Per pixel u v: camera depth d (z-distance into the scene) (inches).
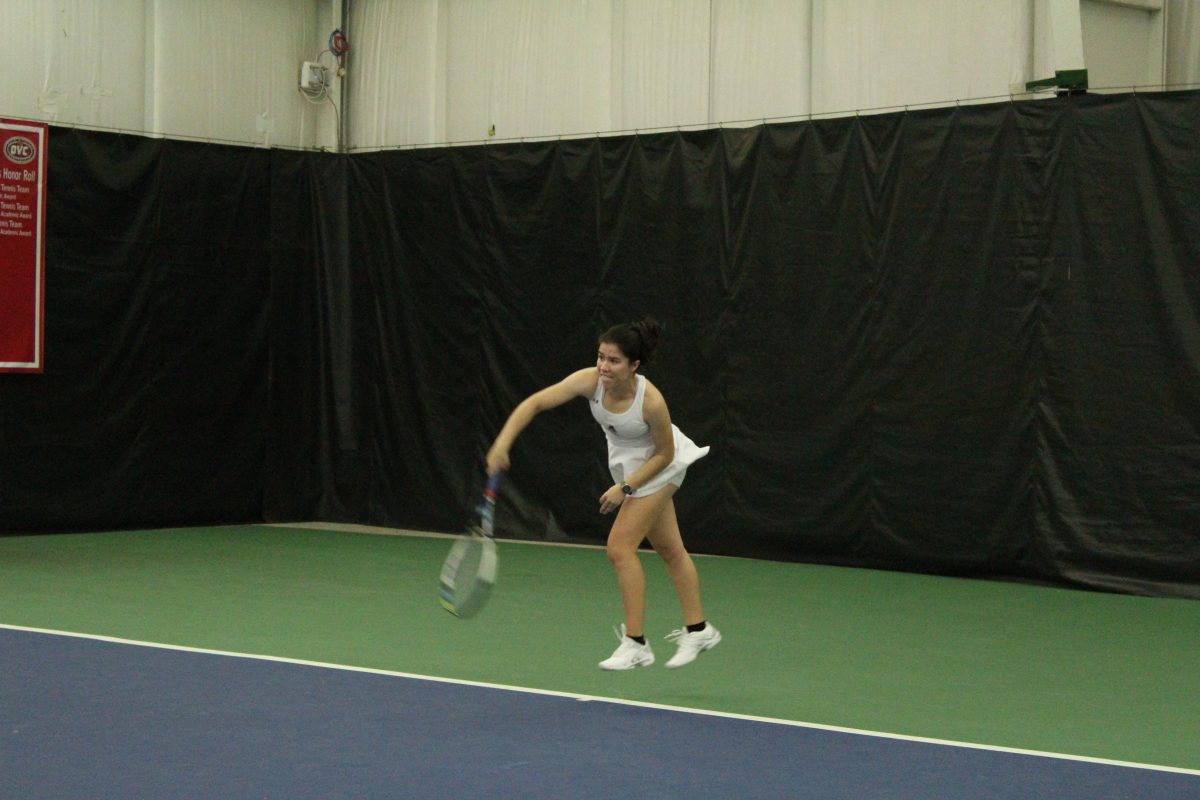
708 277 503.8
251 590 410.3
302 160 597.9
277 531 562.3
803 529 485.1
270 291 591.8
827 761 223.1
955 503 456.8
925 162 461.1
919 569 464.8
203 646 321.1
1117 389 430.6
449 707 257.9
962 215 455.2
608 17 563.8
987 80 486.3
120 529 554.9
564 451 539.5
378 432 586.2
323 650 318.7
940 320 459.5
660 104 552.1
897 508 467.8
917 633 357.7
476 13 596.4
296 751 223.8
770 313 490.9
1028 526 444.1
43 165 526.6
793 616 381.1
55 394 535.2
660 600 406.0
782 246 488.4
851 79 513.0
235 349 582.6
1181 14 523.8
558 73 577.0
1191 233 418.9
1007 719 263.1
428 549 514.6
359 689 273.0
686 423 508.7
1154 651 338.3
